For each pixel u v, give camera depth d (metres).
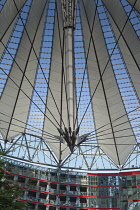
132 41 33.72
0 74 36.78
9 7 30.48
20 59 35.81
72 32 32.25
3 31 32.31
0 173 22.73
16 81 37.81
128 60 35.47
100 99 39.75
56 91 39.75
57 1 32.06
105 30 33.78
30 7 32.25
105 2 31.47
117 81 37.56
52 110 41.69
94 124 43.31
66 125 43.03
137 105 39.38
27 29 33.62
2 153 24.66
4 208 20.66
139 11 30.66
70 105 35.53
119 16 32.12
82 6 32.66
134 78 36.78
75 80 38.12
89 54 35.88
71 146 32.22
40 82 38.75
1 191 21.38
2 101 39.56
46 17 33.50
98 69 36.94
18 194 22.66
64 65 37.16
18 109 41.06
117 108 40.22
